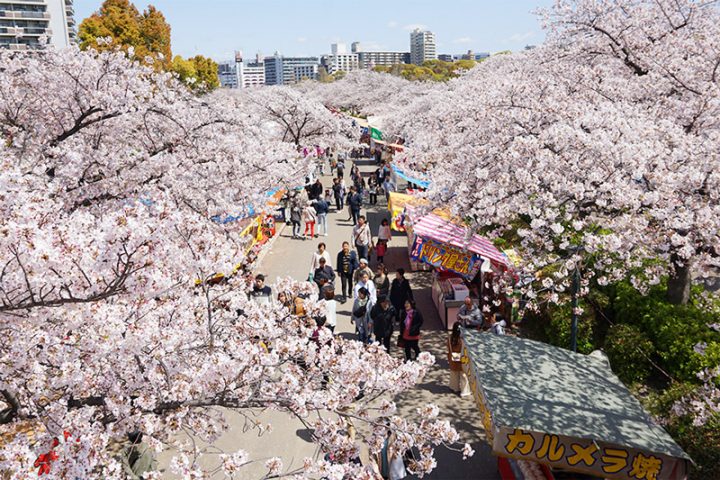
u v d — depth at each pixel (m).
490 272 12.79
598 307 11.62
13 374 4.49
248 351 5.37
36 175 7.54
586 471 5.96
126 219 3.93
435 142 18.06
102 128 10.88
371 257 18.44
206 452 8.30
